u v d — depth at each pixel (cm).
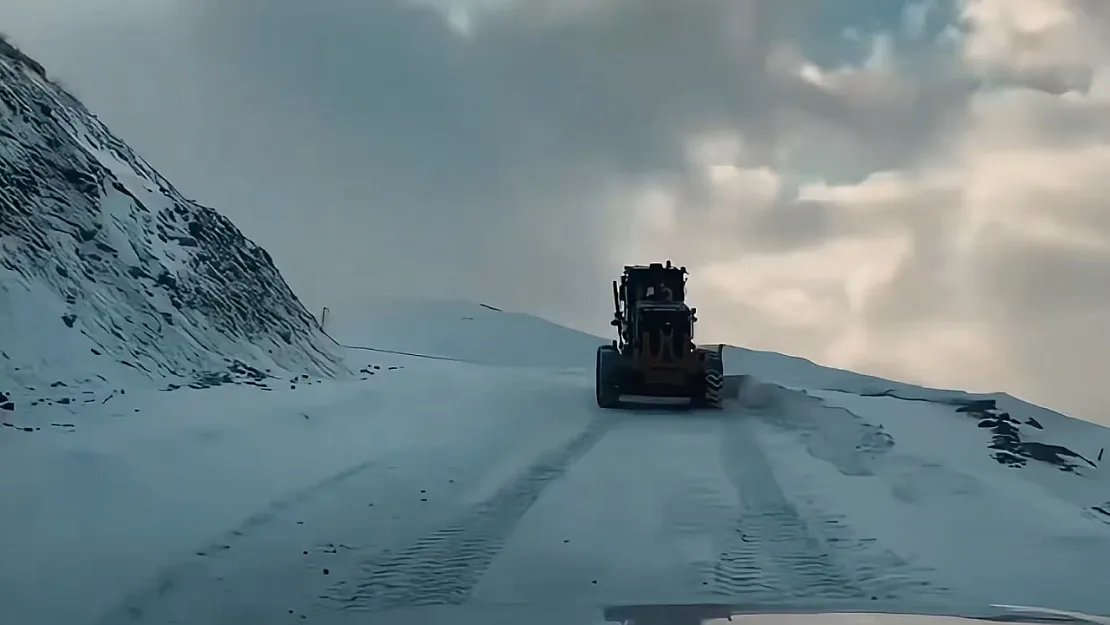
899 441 1958
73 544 1063
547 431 2047
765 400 2808
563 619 787
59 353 2120
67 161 2809
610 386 2608
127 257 2730
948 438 2156
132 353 2380
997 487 1520
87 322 2322
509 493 1380
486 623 783
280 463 1516
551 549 1091
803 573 1005
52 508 1181
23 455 1404
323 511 1245
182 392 2161
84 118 3250
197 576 980
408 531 1160
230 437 1678
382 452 1670
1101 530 1255
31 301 2203
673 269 2822
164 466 1424
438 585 957
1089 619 793
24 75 3034
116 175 3084
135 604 898
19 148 2653
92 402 1898
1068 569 1043
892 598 913
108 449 1481
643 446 1856
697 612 805
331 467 1514
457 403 2488
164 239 3009
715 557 1064
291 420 1909
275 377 2797
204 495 1294
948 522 1261
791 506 1316
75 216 2655
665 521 1227
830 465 1659
